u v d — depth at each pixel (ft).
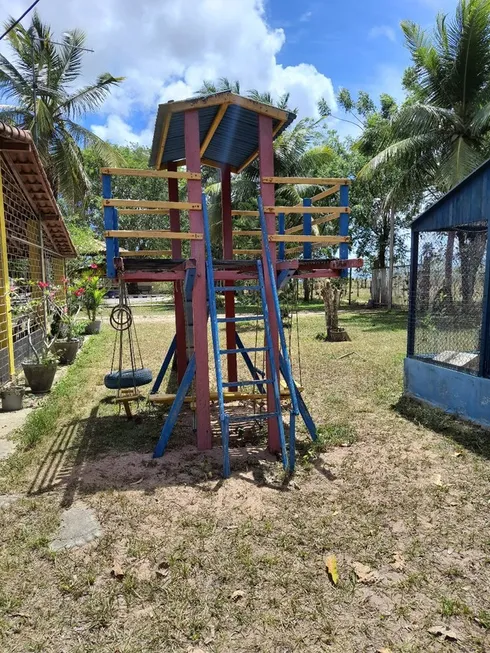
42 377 22.30
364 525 9.87
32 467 13.26
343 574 8.32
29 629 7.11
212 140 17.54
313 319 53.93
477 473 12.44
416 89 51.70
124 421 17.66
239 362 27.99
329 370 25.34
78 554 8.98
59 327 35.58
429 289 19.86
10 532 9.81
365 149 62.44
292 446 12.69
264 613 7.37
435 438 15.06
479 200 15.89
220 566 8.53
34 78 47.96
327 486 11.80
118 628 7.11
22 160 26.84
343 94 81.51
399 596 7.77
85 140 54.60
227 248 20.20
